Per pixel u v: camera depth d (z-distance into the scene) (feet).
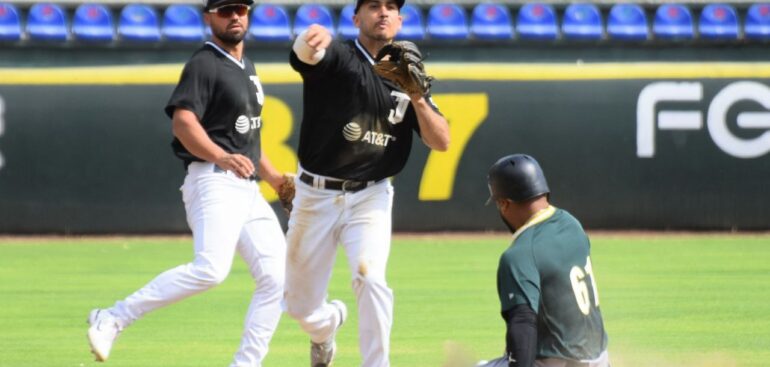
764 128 188.85
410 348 97.55
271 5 190.60
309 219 75.15
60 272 146.51
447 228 186.80
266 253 77.25
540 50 186.80
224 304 122.11
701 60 188.55
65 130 179.93
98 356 73.36
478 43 185.68
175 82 181.57
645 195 188.34
